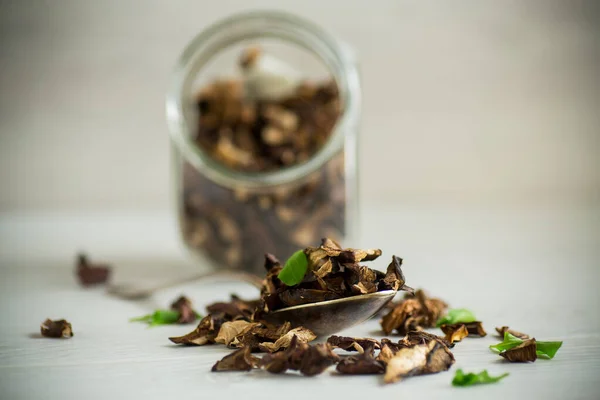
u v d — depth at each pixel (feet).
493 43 3.07
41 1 2.92
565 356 1.11
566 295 1.46
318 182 1.57
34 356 1.15
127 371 1.09
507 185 3.18
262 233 1.58
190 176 1.60
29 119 3.01
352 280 1.11
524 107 3.12
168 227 2.56
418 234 2.32
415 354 1.05
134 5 2.94
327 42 1.59
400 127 3.13
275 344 1.10
